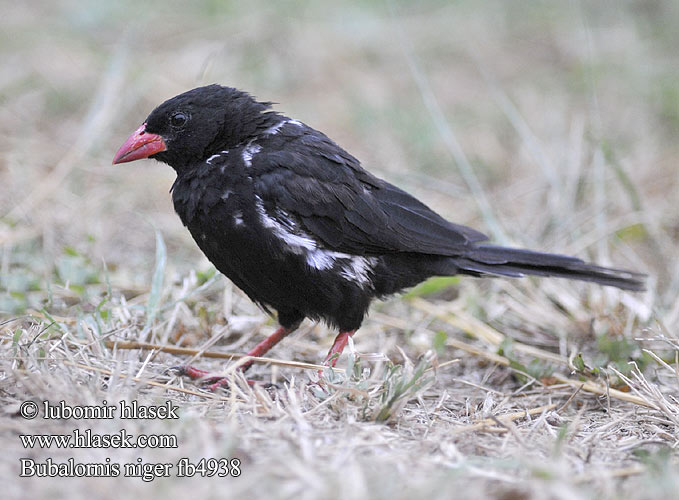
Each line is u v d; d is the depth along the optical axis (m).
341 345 10.02
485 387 10.01
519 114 18.52
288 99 18.81
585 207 14.95
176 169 10.20
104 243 13.51
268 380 9.98
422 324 12.02
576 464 7.26
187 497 6.11
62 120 17.36
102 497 6.09
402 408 8.24
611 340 10.80
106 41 20.19
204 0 21.97
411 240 10.15
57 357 8.55
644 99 19.09
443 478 6.55
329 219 9.71
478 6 23.47
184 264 12.86
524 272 10.59
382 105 18.64
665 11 22.72
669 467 6.89
